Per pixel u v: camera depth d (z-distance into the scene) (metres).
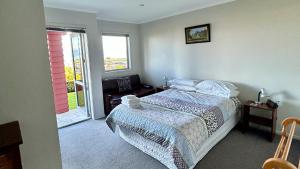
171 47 4.75
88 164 2.54
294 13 2.84
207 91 3.71
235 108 3.30
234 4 3.47
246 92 3.56
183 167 2.07
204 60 4.12
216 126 2.71
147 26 5.27
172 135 2.18
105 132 3.57
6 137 0.93
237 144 2.91
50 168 1.30
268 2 3.07
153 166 2.45
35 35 1.15
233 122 3.39
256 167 2.34
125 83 5.01
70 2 3.33
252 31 3.31
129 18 4.89
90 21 4.02
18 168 0.93
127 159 2.63
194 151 2.19
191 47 4.32
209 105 2.99
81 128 3.79
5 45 1.07
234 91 3.44
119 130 3.27
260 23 3.20
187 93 3.84
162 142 2.28
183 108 2.90
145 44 5.46
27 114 1.17
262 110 3.37
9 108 1.11
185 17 4.30
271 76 3.21
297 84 2.95
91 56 4.12
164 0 3.39
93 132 3.58
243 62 3.52
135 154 2.75
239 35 3.49
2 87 1.08
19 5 1.09
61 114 4.76
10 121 1.12
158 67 5.21
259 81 3.36
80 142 3.18
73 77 5.32
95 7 3.72
